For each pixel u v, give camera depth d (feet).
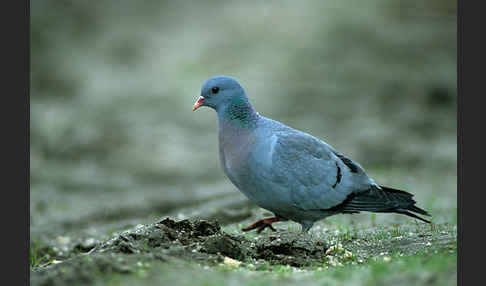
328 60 83.35
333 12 95.91
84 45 92.53
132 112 72.59
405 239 25.91
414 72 78.28
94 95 78.18
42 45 88.53
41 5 96.37
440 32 87.97
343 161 27.22
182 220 24.57
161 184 51.03
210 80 26.84
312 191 25.71
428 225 30.73
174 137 64.54
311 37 89.61
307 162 25.72
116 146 61.72
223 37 92.48
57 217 40.47
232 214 36.01
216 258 21.49
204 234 24.75
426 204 38.27
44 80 81.20
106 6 102.37
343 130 63.87
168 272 18.71
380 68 79.87
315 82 77.66
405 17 94.02
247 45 89.40
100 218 40.37
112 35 95.25
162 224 23.61
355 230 30.35
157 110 73.20
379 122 65.62
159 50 91.20
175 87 79.46
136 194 46.91
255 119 26.45
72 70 84.94
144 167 56.03
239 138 26.11
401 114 68.23
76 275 18.17
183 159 57.98
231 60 85.35
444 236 25.64
